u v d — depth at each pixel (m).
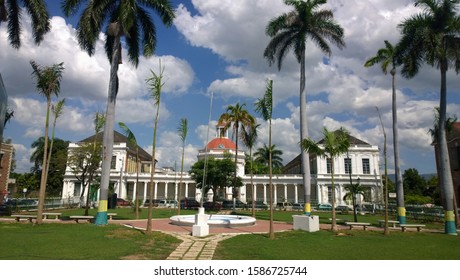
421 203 46.44
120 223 19.09
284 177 61.31
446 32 18.22
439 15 17.95
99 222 17.33
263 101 15.10
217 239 13.44
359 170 58.62
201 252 10.54
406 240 14.16
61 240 11.62
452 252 11.38
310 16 24.45
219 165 42.78
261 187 66.06
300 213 34.88
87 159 39.66
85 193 57.69
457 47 17.95
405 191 61.59
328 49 25.17
